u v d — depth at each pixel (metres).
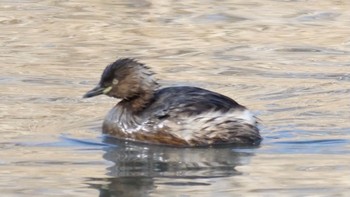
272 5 25.95
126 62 15.15
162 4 26.03
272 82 19.11
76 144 14.67
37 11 25.30
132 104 15.07
